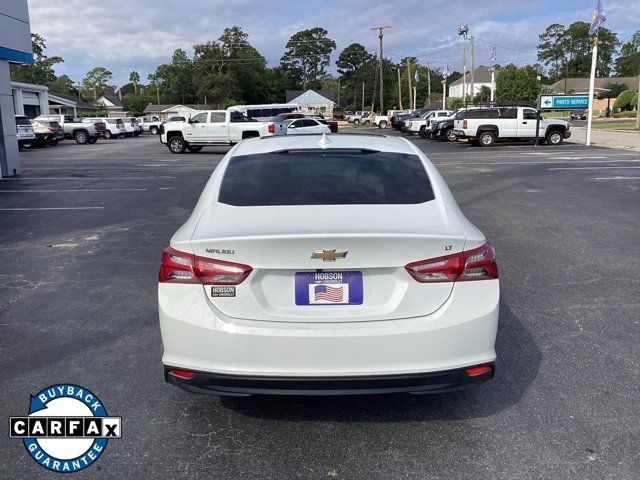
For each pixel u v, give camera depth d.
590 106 25.78
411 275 2.84
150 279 5.99
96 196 11.85
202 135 25.95
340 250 2.79
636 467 2.83
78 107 93.88
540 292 5.46
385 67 126.75
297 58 142.62
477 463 2.88
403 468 2.85
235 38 102.06
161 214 9.73
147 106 116.06
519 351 4.17
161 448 3.04
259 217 3.12
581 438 3.08
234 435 3.16
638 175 14.45
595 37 25.22
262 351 2.79
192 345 2.85
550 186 12.73
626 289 5.53
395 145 4.14
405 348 2.80
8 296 5.46
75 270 6.34
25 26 15.73
